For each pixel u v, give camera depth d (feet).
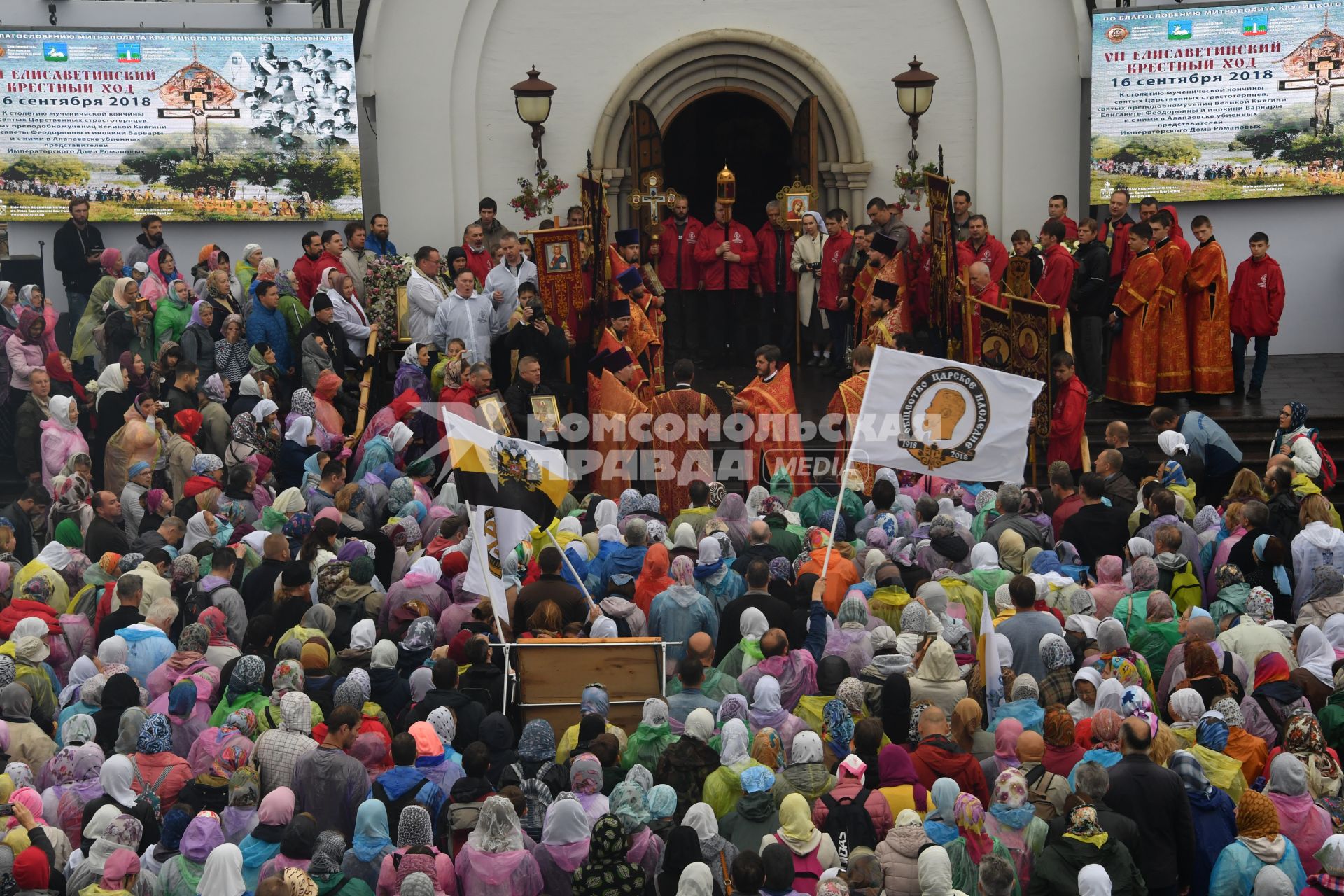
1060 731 27.66
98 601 37.32
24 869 24.79
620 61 72.33
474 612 34.81
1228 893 25.04
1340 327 69.21
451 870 24.75
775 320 71.15
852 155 72.69
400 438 48.65
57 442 50.96
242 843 25.50
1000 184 72.54
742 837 26.18
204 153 68.03
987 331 54.90
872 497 42.55
